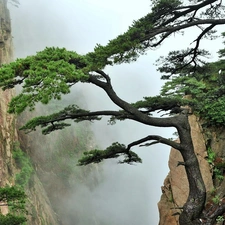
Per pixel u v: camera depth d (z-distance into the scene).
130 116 7.17
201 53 7.93
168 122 7.22
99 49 6.44
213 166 12.26
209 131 13.02
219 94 11.30
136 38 6.52
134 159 8.95
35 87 5.59
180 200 12.55
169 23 7.02
